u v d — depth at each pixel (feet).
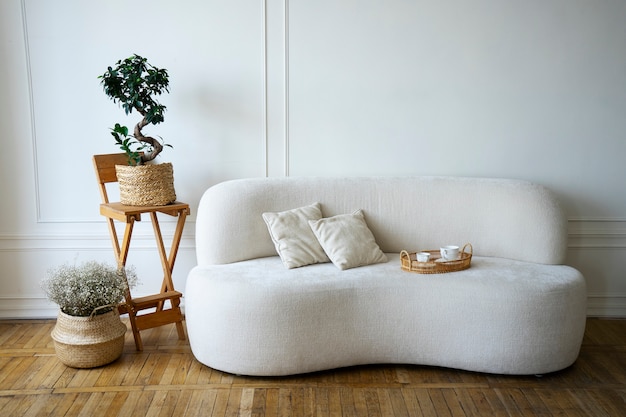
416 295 9.92
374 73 12.28
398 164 12.56
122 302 11.40
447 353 9.97
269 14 12.06
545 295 9.73
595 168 12.57
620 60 12.28
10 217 12.29
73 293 9.96
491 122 12.45
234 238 11.05
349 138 12.46
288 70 12.22
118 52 12.01
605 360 10.66
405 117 12.43
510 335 9.71
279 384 9.67
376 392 9.43
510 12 12.14
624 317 12.88
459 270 10.43
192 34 12.05
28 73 11.90
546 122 12.45
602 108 12.41
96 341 9.92
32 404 8.93
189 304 10.20
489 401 9.16
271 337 9.59
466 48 12.24
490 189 11.73
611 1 12.13
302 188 11.68
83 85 12.05
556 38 12.22
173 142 12.32
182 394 9.28
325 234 10.89
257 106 12.31
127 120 12.22
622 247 12.73
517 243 11.37
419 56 12.25
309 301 9.64
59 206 12.35
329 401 9.13
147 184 10.95
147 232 12.53
